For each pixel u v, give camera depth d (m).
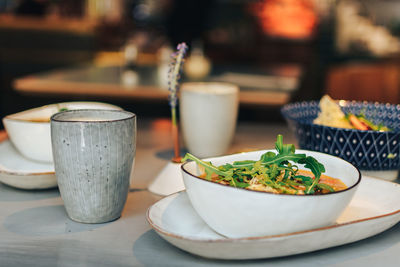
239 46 5.11
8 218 0.66
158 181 0.79
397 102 2.28
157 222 0.58
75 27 4.16
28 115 0.84
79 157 0.61
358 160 0.81
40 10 4.31
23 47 4.18
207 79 2.32
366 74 2.34
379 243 0.60
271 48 5.04
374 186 0.72
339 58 4.46
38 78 2.12
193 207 0.61
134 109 2.32
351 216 0.65
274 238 0.51
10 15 4.28
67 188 0.63
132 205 0.72
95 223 0.65
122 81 2.13
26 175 0.73
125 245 0.59
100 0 4.99
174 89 0.79
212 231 0.60
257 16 5.02
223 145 0.99
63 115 0.64
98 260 0.55
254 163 0.59
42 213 0.68
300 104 1.02
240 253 0.52
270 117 2.31
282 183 0.56
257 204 0.52
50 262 0.54
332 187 0.61
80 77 2.22
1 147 0.86
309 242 0.53
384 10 4.30
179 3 5.14
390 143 0.79
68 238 0.60
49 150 0.79
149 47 4.77
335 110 0.92
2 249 0.57
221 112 0.96
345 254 0.57
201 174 0.62
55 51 4.20
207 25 5.18
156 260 0.55
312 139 0.84
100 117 0.67
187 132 0.99
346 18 4.38
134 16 5.22
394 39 4.32
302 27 4.89
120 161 0.63
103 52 4.67
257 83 2.19
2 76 4.18
